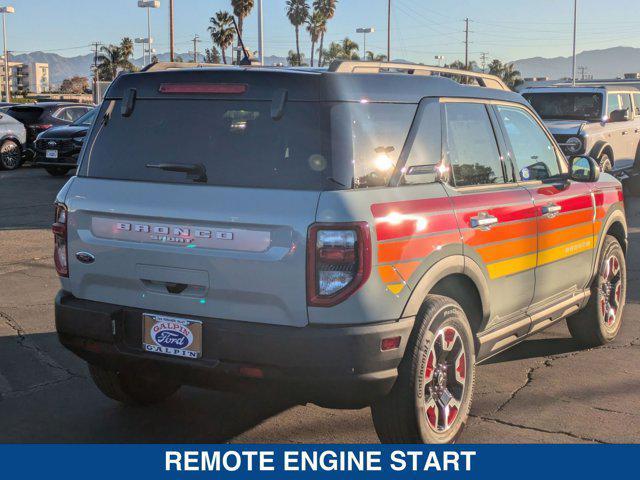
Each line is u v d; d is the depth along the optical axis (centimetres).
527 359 600
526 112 527
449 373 423
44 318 704
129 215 394
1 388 531
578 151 1386
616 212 621
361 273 355
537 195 505
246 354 363
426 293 392
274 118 376
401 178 392
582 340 627
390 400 389
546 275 517
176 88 403
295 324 360
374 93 390
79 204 414
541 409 497
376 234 361
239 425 475
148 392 492
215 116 390
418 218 387
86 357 417
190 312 382
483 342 458
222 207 370
